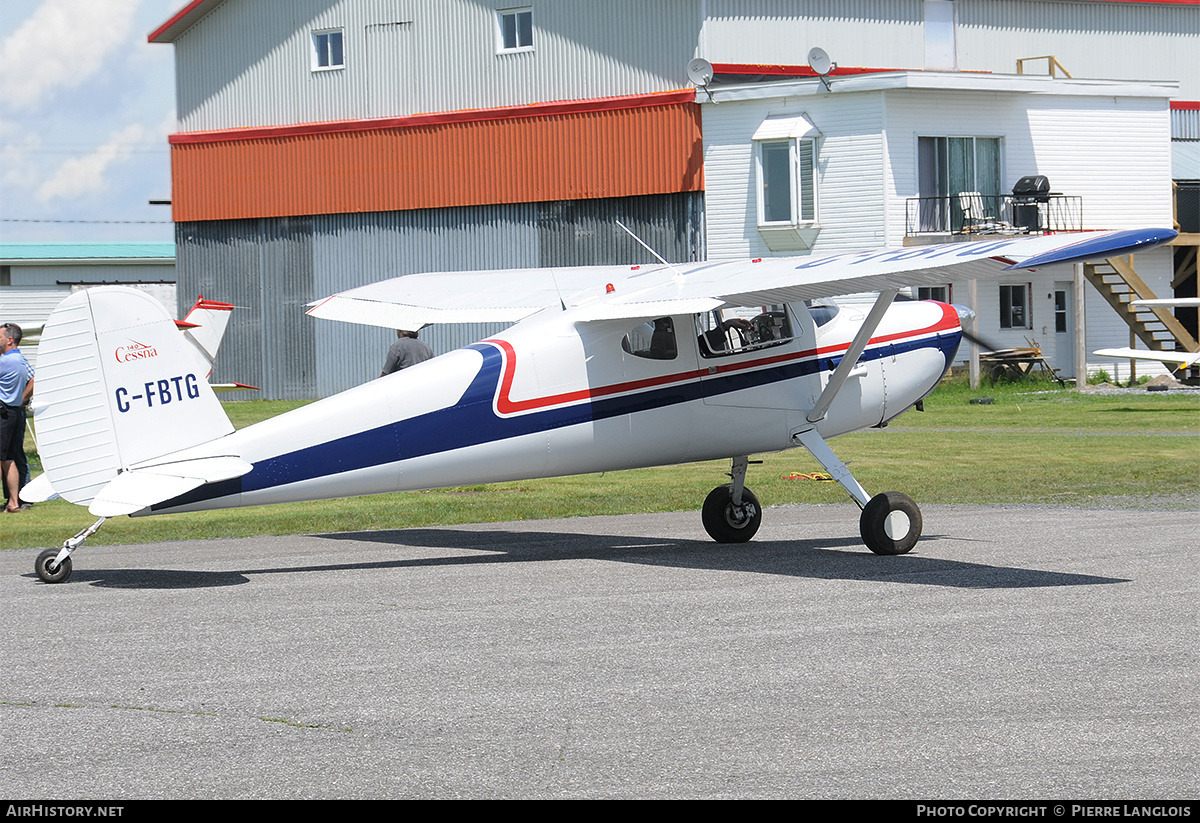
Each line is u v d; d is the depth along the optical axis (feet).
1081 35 340.39
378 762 44.78
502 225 304.30
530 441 85.97
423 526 109.29
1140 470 138.82
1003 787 41.52
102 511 73.77
